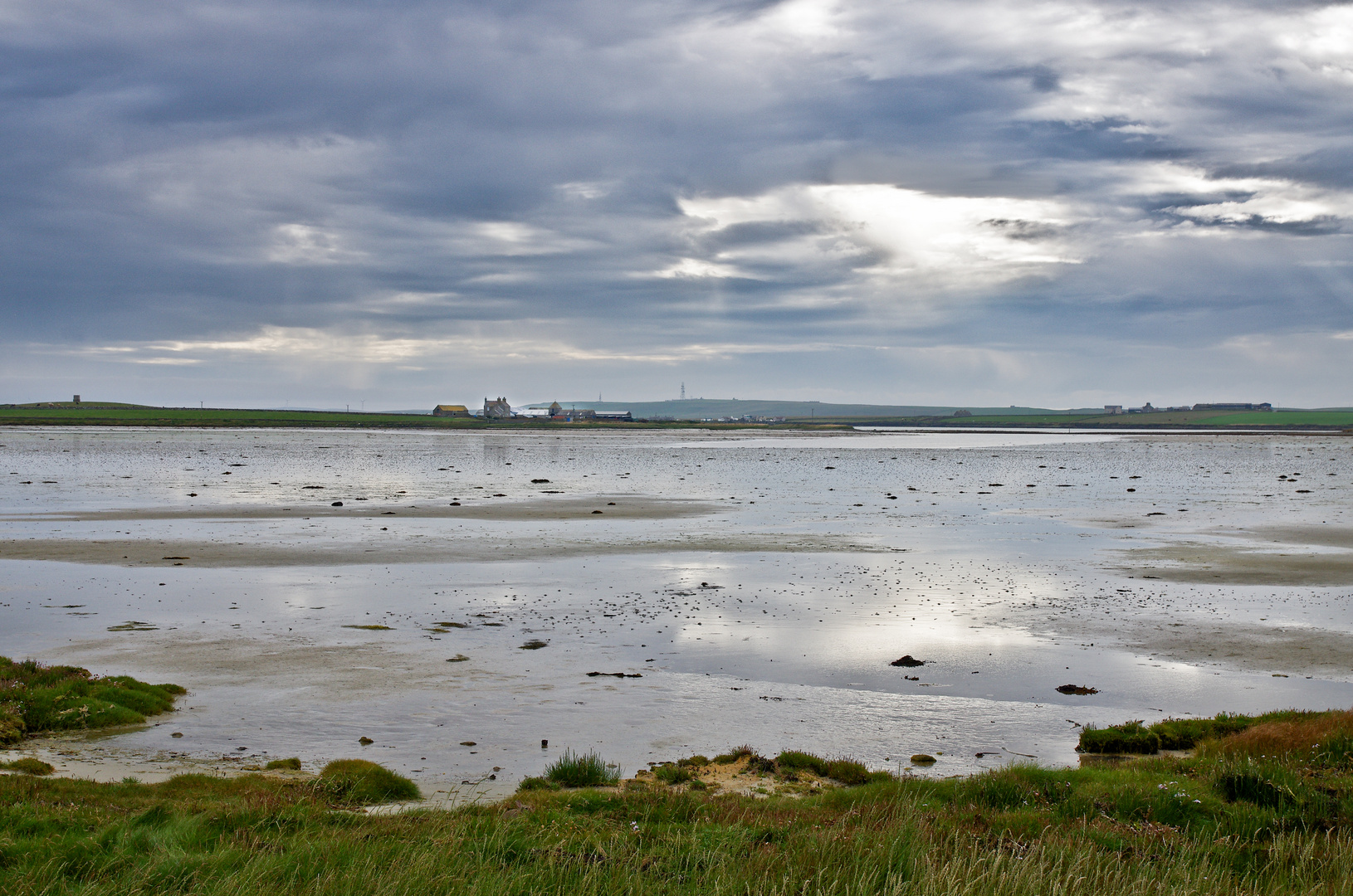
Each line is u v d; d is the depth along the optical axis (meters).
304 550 47.31
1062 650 28.66
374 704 22.92
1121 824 14.30
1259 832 13.90
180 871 11.24
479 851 11.93
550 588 37.97
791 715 22.41
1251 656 28.00
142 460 124.94
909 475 109.44
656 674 25.78
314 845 11.98
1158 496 81.62
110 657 26.91
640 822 14.32
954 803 15.77
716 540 52.16
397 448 175.38
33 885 10.44
